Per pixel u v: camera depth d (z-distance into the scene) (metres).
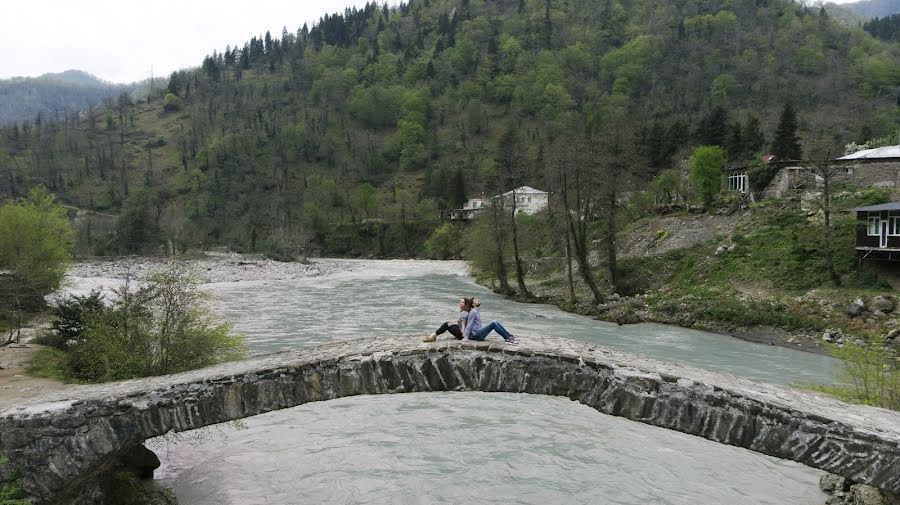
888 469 8.23
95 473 10.25
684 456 14.82
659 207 57.88
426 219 134.88
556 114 176.38
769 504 12.32
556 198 50.03
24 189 141.38
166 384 10.07
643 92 169.50
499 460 14.38
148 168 169.88
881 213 32.38
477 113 185.12
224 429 16.67
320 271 82.38
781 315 32.22
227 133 186.00
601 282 45.97
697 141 79.81
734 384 9.85
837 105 132.12
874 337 27.91
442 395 20.05
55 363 19.56
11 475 9.09
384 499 12.34
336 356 10.39
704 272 40.34
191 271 22.00
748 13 189.62
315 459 14.49
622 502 12.30
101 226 116.12
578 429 16.61
